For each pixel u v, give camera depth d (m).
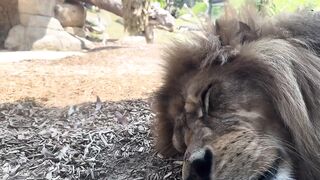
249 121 1.11
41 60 5.39
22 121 2.39
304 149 1.14
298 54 1.19
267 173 1.06
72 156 1.73
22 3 7.11
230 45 1.23
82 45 7.23
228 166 1.04
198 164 1.06
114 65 4.99
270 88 1.15
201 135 1.13
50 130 2.10
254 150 1.06
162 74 1.45
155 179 1.48
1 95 3.24
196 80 1.23
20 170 1.66
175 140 1.33
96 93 3.27
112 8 8.52
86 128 2.10
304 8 1.36
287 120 1.13
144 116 2.23
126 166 1.61
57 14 8.03
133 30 7.83
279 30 1.24
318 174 1.16
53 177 1.59
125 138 1.85
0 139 1.97
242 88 1.15
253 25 1.28
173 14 9.88
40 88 3.52
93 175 1.58
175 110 1.34
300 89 1.17
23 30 7.12
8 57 5.77
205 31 1.35
